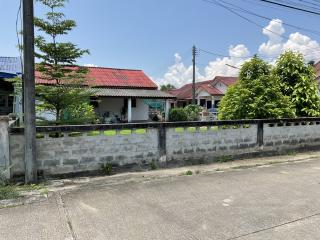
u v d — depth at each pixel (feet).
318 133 30.96
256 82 30.55
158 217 12.98
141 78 75.87
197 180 18.95
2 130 17.04
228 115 32.35
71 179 18.66
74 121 26.81
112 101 69.36
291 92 33.35
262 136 26.96
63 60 26.50
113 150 20.11
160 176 19.83
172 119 71.26
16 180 17.49
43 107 26.76
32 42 16.99
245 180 19.06
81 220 12.62
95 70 73.67
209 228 11.94
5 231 11.59
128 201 14.94
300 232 11.62
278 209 13.99
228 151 25.05
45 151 18.16
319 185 18.02
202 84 114.93
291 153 28.78
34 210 13.67
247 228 11.96
